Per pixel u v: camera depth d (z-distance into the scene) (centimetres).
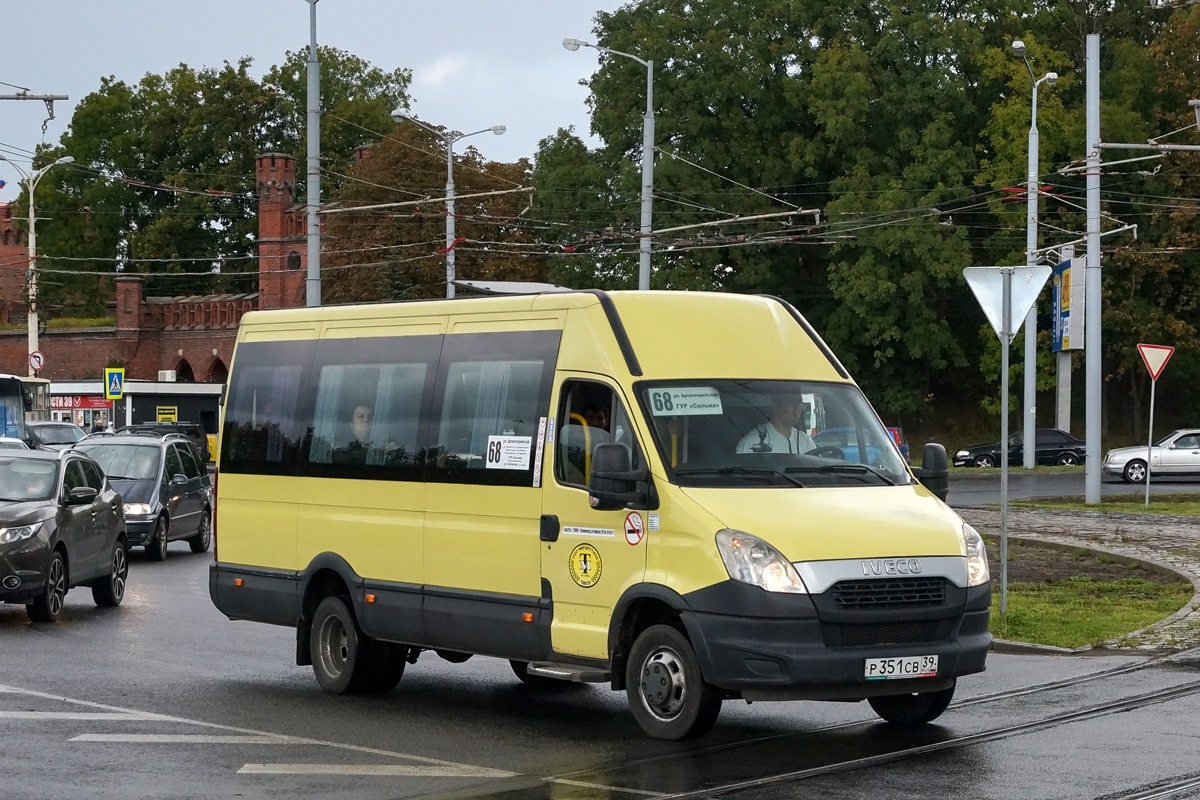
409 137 5975
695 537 868
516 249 5759
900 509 905
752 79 5306
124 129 8081
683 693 878
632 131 5362
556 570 954
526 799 745
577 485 946
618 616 909
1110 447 6059
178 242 7875
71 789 774
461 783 788
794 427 949
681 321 974
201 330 7362
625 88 5459
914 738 903
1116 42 5900
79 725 963
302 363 1188
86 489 1602
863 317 5303
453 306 1073
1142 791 744
